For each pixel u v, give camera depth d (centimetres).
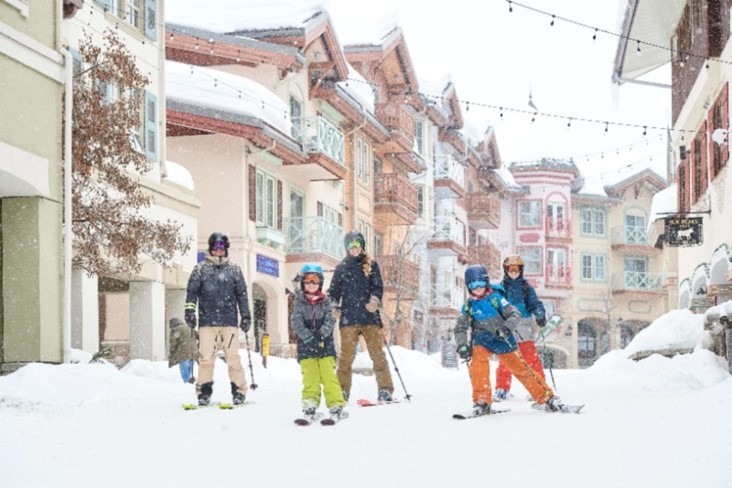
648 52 3044
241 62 3428
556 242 6869
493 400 1198
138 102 1994
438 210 5297
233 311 1159
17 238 1606
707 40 2375
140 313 2423
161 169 2545
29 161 1570
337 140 3666
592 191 7069
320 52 3684
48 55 1631
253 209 3219
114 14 2333
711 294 2252
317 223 3497
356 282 1158
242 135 3041
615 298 7088
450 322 5381
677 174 3197
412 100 4850
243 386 1162
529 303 1126
